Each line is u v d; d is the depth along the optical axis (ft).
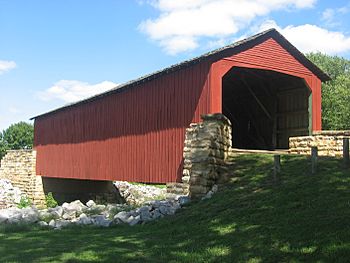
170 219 30.32
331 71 138.62
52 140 78.48
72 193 86.38
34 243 26.76
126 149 55.62
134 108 54.60
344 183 26.50
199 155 37.17
